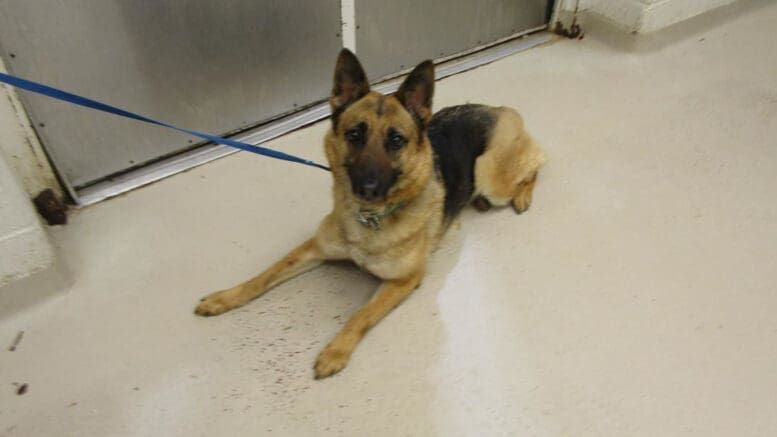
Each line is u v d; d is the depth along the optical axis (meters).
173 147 3.06
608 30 4.14
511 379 2.08
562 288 2.43
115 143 2.85
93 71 2.61
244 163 3.06
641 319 2.31
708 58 4.03
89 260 2.48
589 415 1.98
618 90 3.72
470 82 3.78
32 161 2.55
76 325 2.22
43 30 2.40
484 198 2.79
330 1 3.16
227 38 2.92
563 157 3.16
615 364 2.14
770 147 3.22
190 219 2.71
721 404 2.02
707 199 2.89
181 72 2.87
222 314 2.27
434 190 2.25
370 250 2.17
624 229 2.72
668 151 3.21
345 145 2.04
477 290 2.41
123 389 2.01
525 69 3.93
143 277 2.42
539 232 2.70
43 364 2.08
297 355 2.14
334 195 2.20
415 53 3.77
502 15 4.02
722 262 2.55
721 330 2.27
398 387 2.04
